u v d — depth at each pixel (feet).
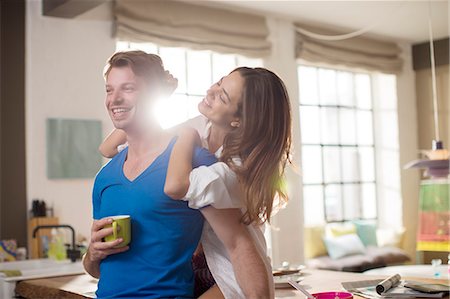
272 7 20.93
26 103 16.42
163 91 4.97
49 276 8.80
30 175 16.30
